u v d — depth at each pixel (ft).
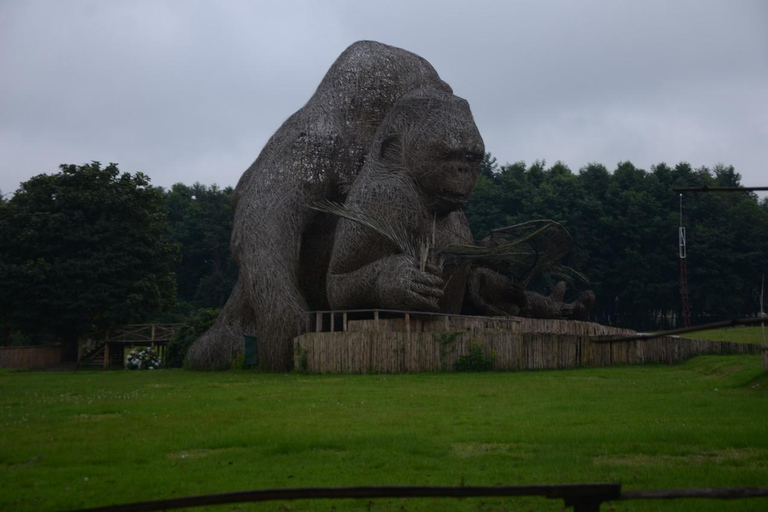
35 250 117.29
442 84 91.15
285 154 82.99
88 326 119.55
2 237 117.19
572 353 69.41
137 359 103.40
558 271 93.61
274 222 79.87
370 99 86.89
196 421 37.01
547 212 196.54
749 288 194.18
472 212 209.87
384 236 71.26
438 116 71.61
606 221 191.31
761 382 48.34
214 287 231.71
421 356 65.00
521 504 22.59
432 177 71.61
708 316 201.05
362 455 28.14
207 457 28.45
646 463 26.76
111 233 120.06
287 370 75.56
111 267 118.42
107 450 29.60
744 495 13.24
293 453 28.89
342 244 74.08
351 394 47.88
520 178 221.46
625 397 44.55
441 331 66.54
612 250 195.93
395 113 74.54
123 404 44.68
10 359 116.47
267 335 76.48
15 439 32.19
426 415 37.93
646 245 195.00
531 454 28.30
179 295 245.24
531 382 54.49
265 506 22.53
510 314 83.15
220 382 62.39
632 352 72.95
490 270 82.48
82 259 118.62
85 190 120.88
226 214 239.50
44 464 27.66
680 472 25.04
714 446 29.35
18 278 113.60
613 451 28.76
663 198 199.00
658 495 13.17
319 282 85.40
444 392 48.34
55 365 120.16
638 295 190.49
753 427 32.99
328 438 31.04
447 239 75.46
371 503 22.77
